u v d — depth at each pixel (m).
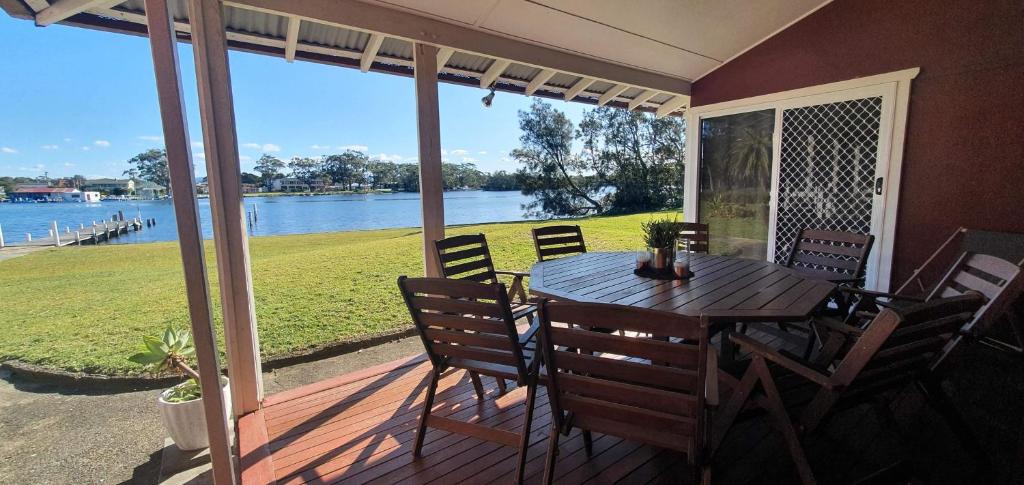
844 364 1.37
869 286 3.81
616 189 13.09
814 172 4.08
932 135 3.39
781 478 1.70
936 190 3.41
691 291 2.08
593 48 3.79
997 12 3.04
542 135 12.98
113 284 5.14
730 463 1.78
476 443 2.03
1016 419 2.11
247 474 1.81
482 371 1.85
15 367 3.14
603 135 12.92
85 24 2.38
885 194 3.64
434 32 3.01
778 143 4.29
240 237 2.31
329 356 3.46
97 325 3.95
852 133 3.81
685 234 3.60
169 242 6.84
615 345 1.29
